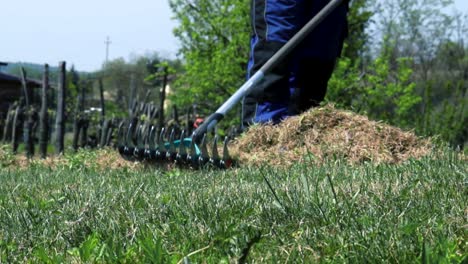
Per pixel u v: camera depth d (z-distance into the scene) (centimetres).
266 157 805
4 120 3095
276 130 849
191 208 425
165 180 629
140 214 430
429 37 3522
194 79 1975
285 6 899
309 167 688
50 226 423
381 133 816
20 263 354
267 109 912
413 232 334
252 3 922
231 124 1930
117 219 419
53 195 555
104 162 870
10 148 1185
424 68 3244
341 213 391
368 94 1938
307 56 907
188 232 377
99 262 338
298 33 859
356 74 1927
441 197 429
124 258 332
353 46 2047
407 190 437
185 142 802
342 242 333
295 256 319
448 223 358
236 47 1897
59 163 955
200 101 2036
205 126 781
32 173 830
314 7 912
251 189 502
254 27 920
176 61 2292
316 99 930
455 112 1700
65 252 371
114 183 635
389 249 313
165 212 429
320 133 832
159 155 773
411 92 2109
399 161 784
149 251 321
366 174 559
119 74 5425
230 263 312
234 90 1941
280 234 361
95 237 367
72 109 2977
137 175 696
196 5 1955
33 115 2306
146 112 2164
